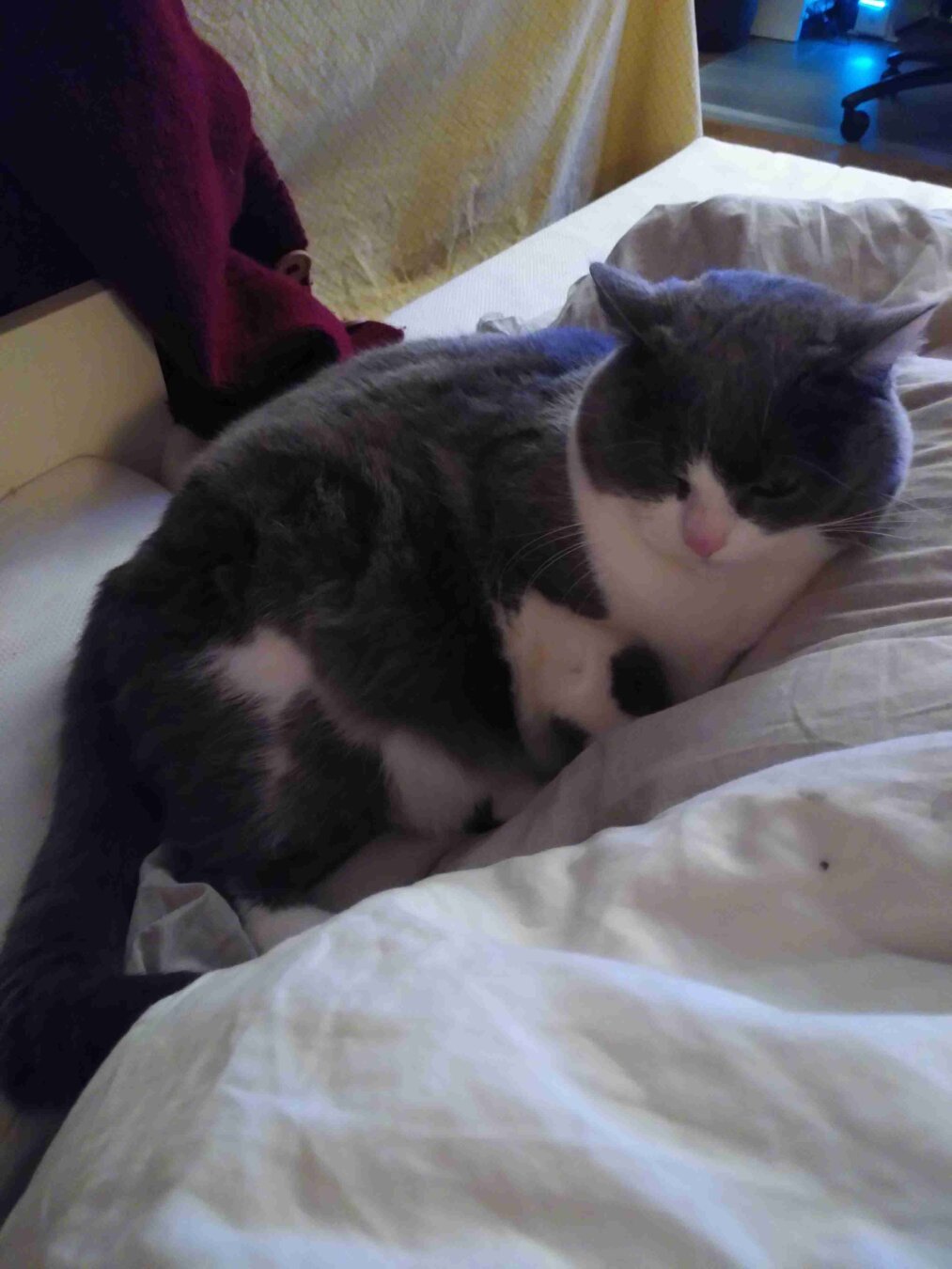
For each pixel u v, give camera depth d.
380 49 2.03
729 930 0.47
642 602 0.93
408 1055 0.41
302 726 0.93
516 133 2.43
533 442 0.97
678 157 2.19
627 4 2.57
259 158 1.67
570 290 1.58
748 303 0.88
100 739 0.96
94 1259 0.37
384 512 0.94
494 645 1.00
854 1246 0.31
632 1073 0.39
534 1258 0.33
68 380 1.35
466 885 0.58
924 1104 0.35
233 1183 0.38
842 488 0.83
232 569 0.91
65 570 1.19
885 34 3.96
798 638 0.83
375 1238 0.35
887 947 0.45
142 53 1.27
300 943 0.52
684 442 0.83
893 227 1.36
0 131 1.25
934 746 0.51
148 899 0.89
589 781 0.83
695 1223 0.33
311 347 1.53
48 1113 0.74
